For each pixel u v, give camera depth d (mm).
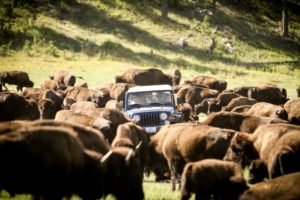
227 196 36094
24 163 29703
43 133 30781
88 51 184250
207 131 46656
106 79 148875
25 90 94688
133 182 37312
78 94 100188
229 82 157500
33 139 30141
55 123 34625
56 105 86562
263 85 113188
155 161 52156
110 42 194500
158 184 49625
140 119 65188
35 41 185375
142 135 50906
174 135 48812
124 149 38312
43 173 30422
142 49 193125
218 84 124375
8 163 29359
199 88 104688
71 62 171875
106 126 53469
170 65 178250
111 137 53688
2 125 30547
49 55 177750
